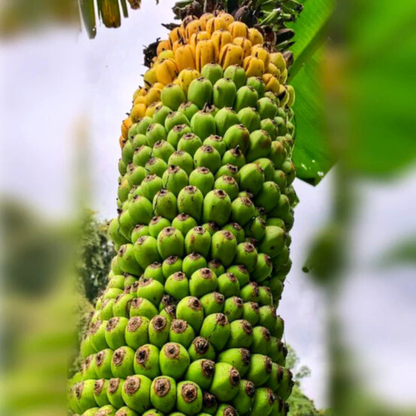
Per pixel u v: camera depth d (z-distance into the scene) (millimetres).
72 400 1541
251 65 1722
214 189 1609
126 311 1556
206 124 1645
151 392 1465
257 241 1622
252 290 1566
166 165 1635
